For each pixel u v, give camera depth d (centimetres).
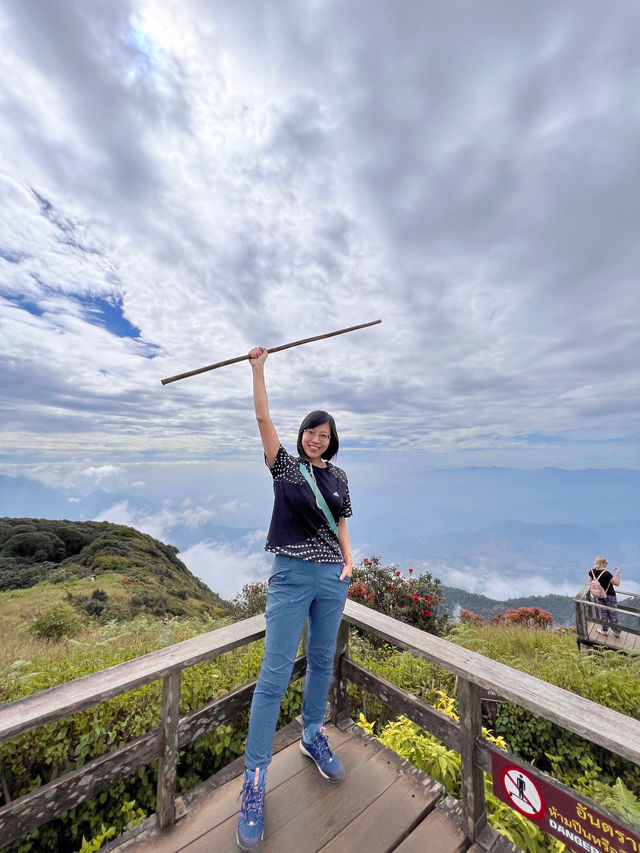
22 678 348
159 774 174
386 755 215
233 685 356
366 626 218
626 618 788
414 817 177
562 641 795
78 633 799
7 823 134
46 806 143
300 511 184
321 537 188
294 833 169
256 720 173
